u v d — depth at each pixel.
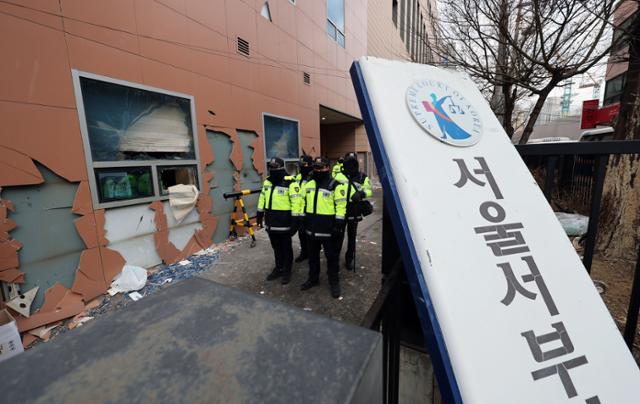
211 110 4.67
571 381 0.88
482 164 1.22
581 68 3.84
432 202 1.06
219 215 4.96
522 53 3.71
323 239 3.01
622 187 3.32
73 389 0.40
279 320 0.55
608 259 3.37
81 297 3.04
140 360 0.45
